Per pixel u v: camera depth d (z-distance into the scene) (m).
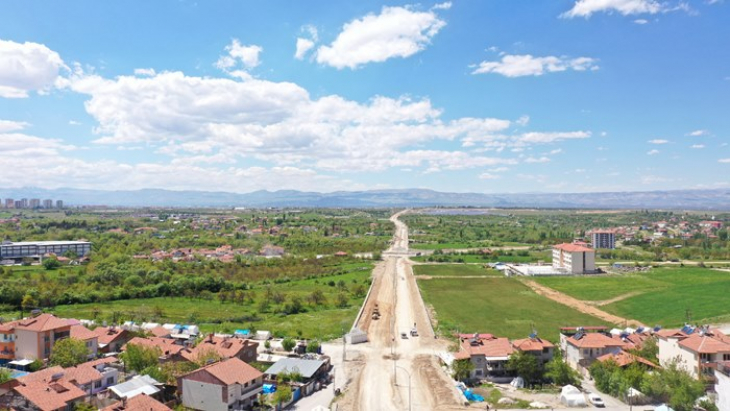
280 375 113.56
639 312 188.62
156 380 105.69
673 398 99.44
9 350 126.94
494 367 121.38
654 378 105.31
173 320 179.00
